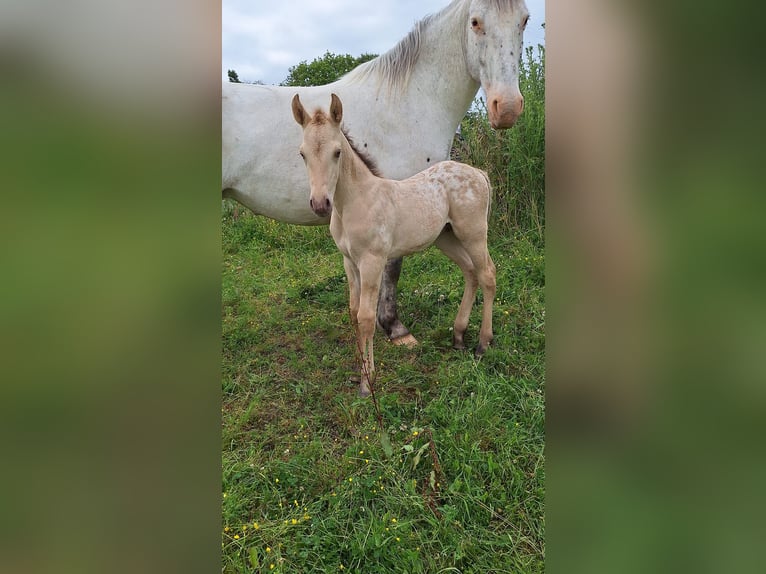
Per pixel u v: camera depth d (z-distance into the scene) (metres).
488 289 2.76
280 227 5.14
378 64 2.81
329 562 1.53
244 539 1.55
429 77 2.79
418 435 2.04
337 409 2.34
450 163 2.75
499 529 1.62
